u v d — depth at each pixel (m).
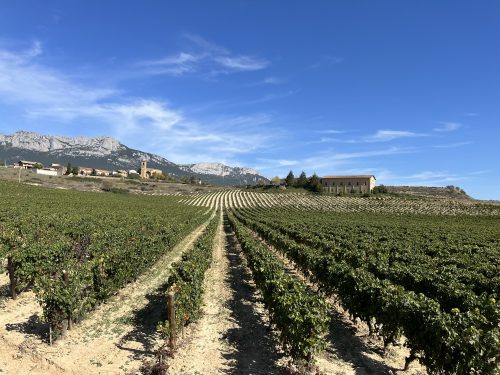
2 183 71.50
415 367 10.13
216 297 16.22
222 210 95.38
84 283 12.12
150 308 14.04
